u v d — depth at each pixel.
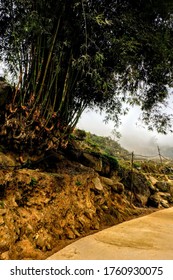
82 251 3.87
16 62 5.10
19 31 4.94
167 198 11.73
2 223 3.40
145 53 5.96
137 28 5.49
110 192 7.52
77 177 5.83
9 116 5.09
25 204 4.22
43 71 5.47
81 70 5.76
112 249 4.01
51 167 6.00
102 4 5.40
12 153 5.16
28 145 5.39
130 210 7.66
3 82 5.79
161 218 7.24
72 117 6.21
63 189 5.14
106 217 6.06
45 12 4.97
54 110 5.83
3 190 3.93
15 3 5.07
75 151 7.80
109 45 5.52
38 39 5.10
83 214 5.36
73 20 5.30
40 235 3.95
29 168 5.30
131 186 9.07
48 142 5.67
